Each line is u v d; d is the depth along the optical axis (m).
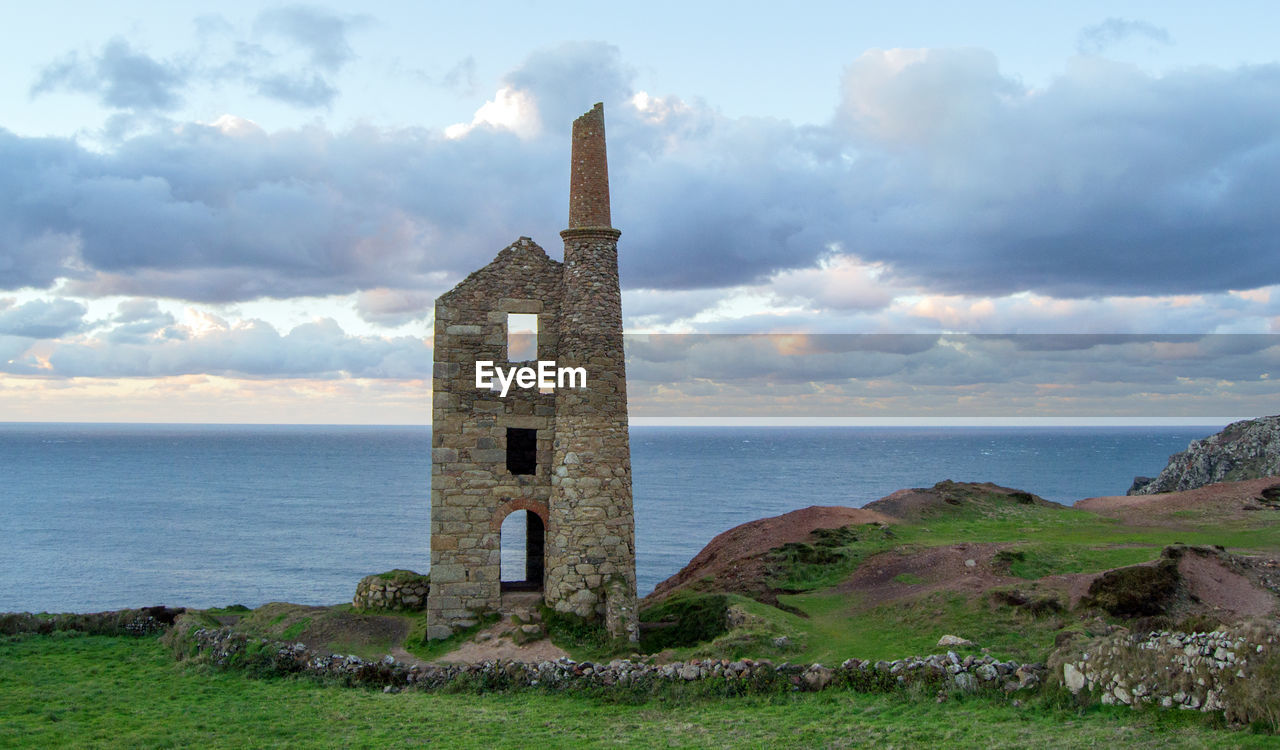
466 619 31.58
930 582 32.94
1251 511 42.50
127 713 23.73
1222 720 18.22
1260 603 26.53
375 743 21.20
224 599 85.31
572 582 31.28
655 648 30.62
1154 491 78.19
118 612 35.31
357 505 168.75
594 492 31.67
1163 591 27.00
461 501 31.97
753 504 159.38
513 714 23.86
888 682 23.53
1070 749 17.69
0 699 24.69
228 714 23.66
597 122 33.44
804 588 35.78
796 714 22.30
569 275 32.88
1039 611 27.11
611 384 32.34
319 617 33.28
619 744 20.69
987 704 21.72
